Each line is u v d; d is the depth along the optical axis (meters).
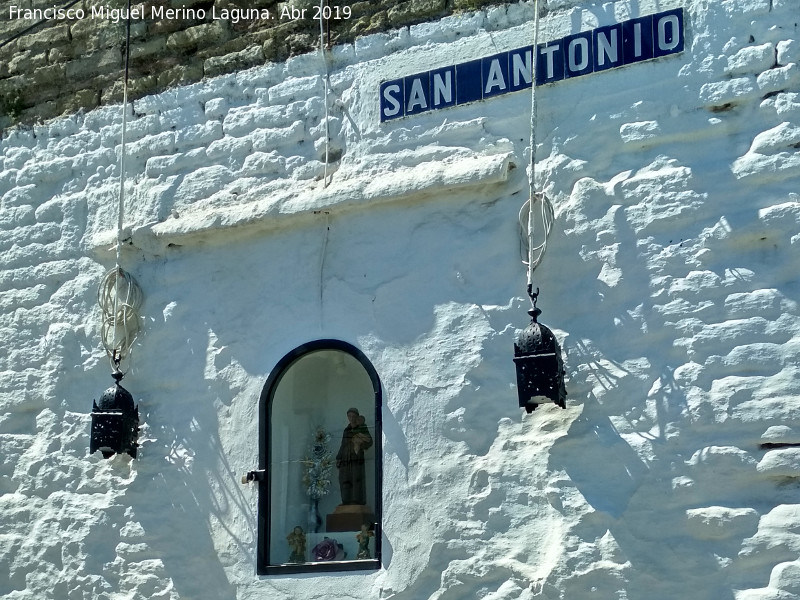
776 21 5.85
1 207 7.70
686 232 5.82
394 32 6.74
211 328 6.84
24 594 7.02
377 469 6.26
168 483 6.75
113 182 7.39
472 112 6.45
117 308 7.06
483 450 6.04
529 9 6.39
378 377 6.35
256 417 6.60
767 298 5.61
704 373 5.64
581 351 5.91
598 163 6.09
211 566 6.54
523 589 5.79
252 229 6.84
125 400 6.80
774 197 5.70
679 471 5.59
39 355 7.33
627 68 6.10
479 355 6.14
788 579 5.30
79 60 7.71
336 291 6.56
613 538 5.63
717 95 5.88
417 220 6.45
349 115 6.78
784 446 5.44
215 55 7.28
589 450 5.78
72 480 7.05
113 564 6.80
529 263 6.05
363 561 6.20
